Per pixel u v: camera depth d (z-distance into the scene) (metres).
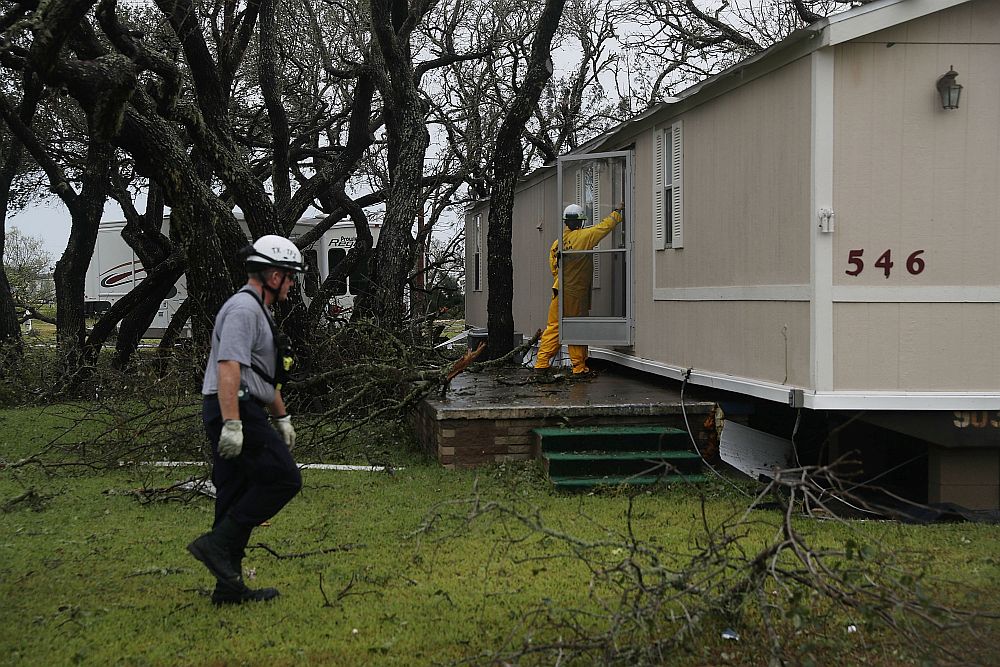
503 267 14.31
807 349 7.96
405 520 7.30
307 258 18.61
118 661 4.65
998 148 7.95
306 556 6.38
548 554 6.29
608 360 13.12
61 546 6.70
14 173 18.08
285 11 17.72
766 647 4.48
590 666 4.40
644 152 11.77
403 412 10.96
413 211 14.45
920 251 7.90
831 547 6.38
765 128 8.68
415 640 4.88
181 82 10.96
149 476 9.19
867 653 4.59
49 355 16.59
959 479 8.20
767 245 8.66
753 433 9.59
